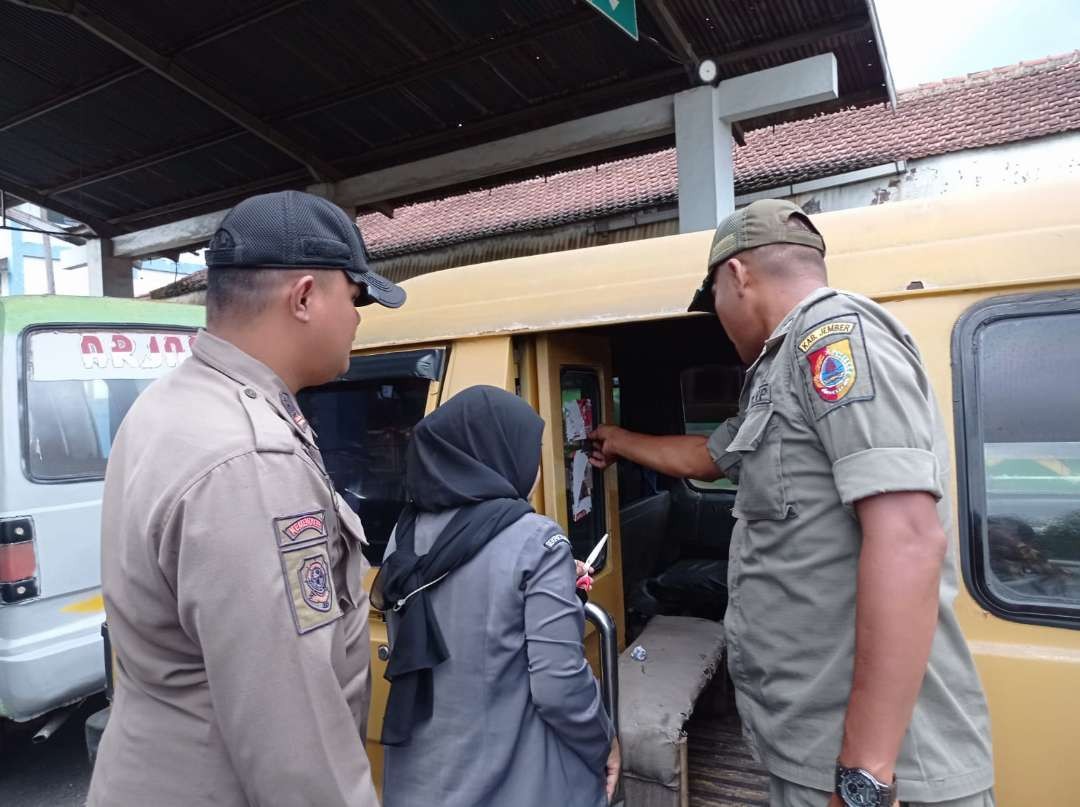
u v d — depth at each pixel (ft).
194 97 25.53
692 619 8.42
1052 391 4.99
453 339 7.03
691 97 21.54
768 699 4.34
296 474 3.54
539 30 20.59
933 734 3.95
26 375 10.59
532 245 37.45
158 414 3.64
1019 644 4.89
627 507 10.31
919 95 36.40
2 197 34.47
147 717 3.54
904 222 5.58
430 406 6.98
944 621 4.09
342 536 3.96
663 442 7.29
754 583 4.47
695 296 5.60
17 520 10.11
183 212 35.29
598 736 4.52
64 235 37.32
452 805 4.33
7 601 9.98
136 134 28.30
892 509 3.66
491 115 25.17
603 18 19.90
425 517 5.03
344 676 3.73
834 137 34.58
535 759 4.37
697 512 11.76
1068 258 4.99
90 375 11.46
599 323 6.38
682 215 21.86
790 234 4.70
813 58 20.16
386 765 4.82
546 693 4.29
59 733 13.01
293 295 3.87
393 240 42.73
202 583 3.19
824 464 4.09
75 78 24.68
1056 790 4.67
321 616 3.43
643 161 40.50
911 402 3.83
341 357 4.17
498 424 4.96
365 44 21.77
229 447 3.39
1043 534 4.95
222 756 3.42
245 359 3.81
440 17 20.47
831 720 4.04
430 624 4.58
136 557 3.42
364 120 25.80
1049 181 5.29
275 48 22.15
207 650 3.19
